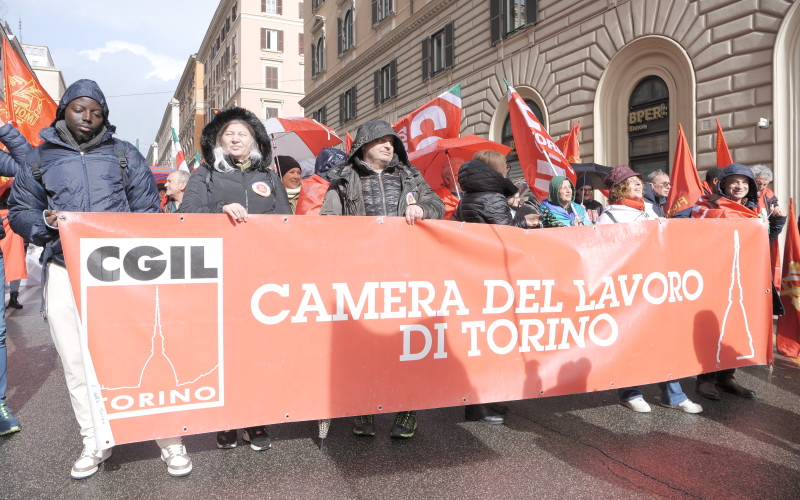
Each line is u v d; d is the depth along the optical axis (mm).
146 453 3033
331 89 26125
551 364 3258
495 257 3148
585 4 12305
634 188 3891
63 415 3723
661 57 10859
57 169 2715
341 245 2875
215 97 52281
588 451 3061
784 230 8773
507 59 14758
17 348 5848
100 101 2783
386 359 2943
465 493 2580
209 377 2658
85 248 2494
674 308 3590
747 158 9328
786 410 3711
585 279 3344
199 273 2648
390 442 3209
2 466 2887
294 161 4840
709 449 3068
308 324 2816
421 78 18609
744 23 9305
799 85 8672
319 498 2533
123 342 2535
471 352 3098
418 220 3004
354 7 23375
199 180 2945
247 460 2947
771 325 3916
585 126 12430
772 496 2529
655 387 4312
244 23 42406
